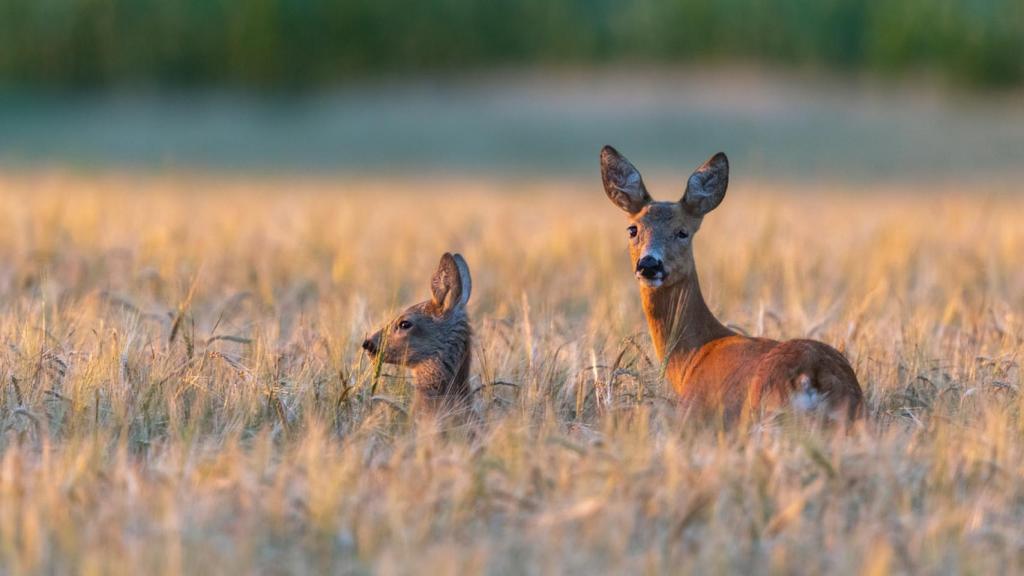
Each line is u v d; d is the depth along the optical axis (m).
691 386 10.59
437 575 7.12
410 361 10.91
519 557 7.70
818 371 9.62
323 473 8.35
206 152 92.31
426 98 108.81
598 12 128.75
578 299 16.41
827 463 8.49
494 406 10.68
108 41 110.19
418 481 8.52
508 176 74.69
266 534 7.97
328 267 17.84
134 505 8.11
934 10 116.56
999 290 16.89
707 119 101.44
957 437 9.48
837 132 98.75
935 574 7.55
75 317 13.07
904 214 29.22
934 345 12.59
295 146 96.19
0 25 110.06
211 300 16.02
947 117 104.56
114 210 25.86
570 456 8.99
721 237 21.41
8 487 8.16
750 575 7.55
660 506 8.24
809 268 17.72
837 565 7.50
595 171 82.25
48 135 96.06
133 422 10.32
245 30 109.31
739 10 119.19
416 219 26.42
